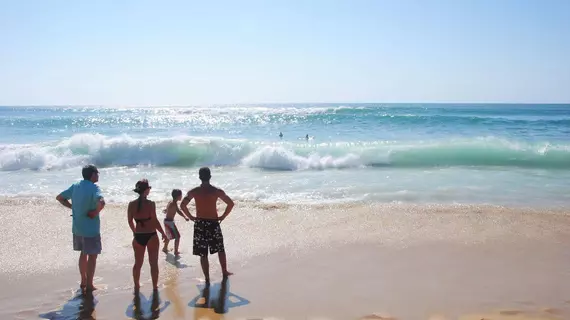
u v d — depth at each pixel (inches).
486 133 1039.6
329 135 1077.8
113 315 204.1
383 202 434.9
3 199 450.6
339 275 251.6
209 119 1806.1
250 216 377.4
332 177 581.6
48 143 790.5
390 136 1015.0
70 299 221.6
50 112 3309.5
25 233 332.8
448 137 967.6
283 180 561.0
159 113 2716.5
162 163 708.7
